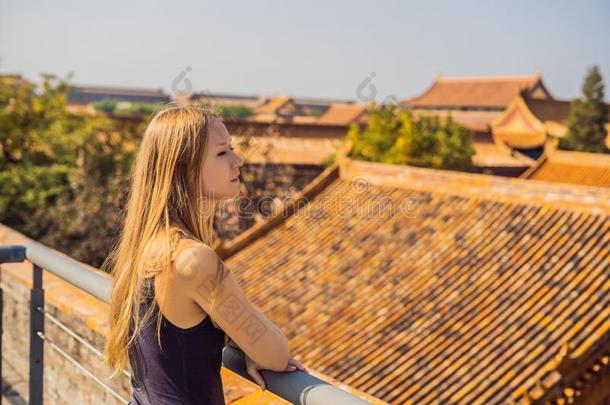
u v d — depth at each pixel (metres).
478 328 9.95
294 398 1.64
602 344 8.72
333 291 11.96
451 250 12.08
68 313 3.96
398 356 9.85
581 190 11.72
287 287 12.47
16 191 21.11
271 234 14.52
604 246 10.81
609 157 27.00
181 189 1.71
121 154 22.81
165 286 1.64
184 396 1.67
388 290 11.53
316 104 110.19
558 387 8.26
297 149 40.47
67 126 23.83
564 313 9.69
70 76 24.95
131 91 138.12
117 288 1.75
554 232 11.51
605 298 9.74
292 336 11.02
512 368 8.97
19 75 24.17
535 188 12.34
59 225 19.80
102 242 19.39
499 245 11.73
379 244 12.99
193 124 1.72
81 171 21.84
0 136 22.64
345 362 10.02
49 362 4.25
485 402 8.53
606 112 65.00
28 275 5.04
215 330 1.71
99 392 3.69
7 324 5.40
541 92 78.75
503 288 10.66
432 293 11.09
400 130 30.91
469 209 12.98
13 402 4.74
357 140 31.58
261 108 92.25
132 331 1.73
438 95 85.06
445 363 9.45
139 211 1.74
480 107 80.56
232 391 2.47
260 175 23.69
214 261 1.62
